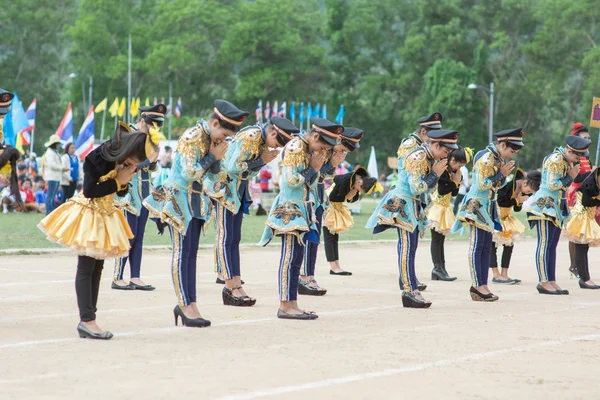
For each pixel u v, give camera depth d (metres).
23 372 9.34
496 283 19.94
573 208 19.05
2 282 17.64
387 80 118.31
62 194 37.28
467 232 38.59
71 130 52.34
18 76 121.62
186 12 115.62
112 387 8.68
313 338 11.75
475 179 16.30
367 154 120.19
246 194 15.43
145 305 14.89
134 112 82.00
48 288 16.78
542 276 17.81
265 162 14.69
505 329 12.80
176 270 12.56
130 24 121.81
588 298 17.11
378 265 23.34
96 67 118.31
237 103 116.88
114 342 11.22
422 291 18.09
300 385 8.88
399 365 9.98
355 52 122.62
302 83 118.06
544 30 103.94
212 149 12.55
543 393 8.76
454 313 14.56
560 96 109.12
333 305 15.45
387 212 15.33
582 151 17.36
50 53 124.00
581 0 101.00
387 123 119.56
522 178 19.69
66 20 125.00
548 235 17.72
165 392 8.49
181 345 11.07
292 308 13.70
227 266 15.09
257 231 33.00
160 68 112.88
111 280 18.50
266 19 113.88
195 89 121.31
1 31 121.31
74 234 11.22
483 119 109.56
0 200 41.41
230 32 113.25
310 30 120.75
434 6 116.12
